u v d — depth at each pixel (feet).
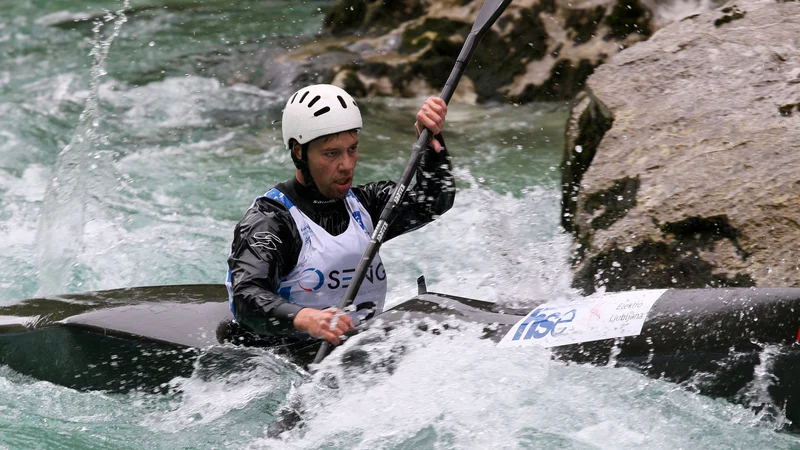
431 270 63.82
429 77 110.52
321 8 151.53
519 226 68.59
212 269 67.46
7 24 148.36
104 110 107.86
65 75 121.90
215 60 125.18
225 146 96.94
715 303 40.83
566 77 106.11
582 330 42.50
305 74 113.91
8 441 43.52
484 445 39.42
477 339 43.62
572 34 107.55
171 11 153.89
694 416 39.91
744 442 38.73
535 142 93.61
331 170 42.73
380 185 48.11
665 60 67.21
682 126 60.75
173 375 46.75
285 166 90.89
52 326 48.60
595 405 40.68
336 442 40.34
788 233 51.16
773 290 40.11
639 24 105.91
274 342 46.06
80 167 89.30
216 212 79.05
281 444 40.75
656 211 55.36
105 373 48.06
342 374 42.75
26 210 79.66
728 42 67.10
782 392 38.60
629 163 59.93
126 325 47.93
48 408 47.16
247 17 147.95
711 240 53.16
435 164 47.39
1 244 72.33
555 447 39.06
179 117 106.22
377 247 43.86
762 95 61.00
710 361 39.75
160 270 67.10
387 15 120.57
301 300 43.93
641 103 64.18
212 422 44.11
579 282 55.93
